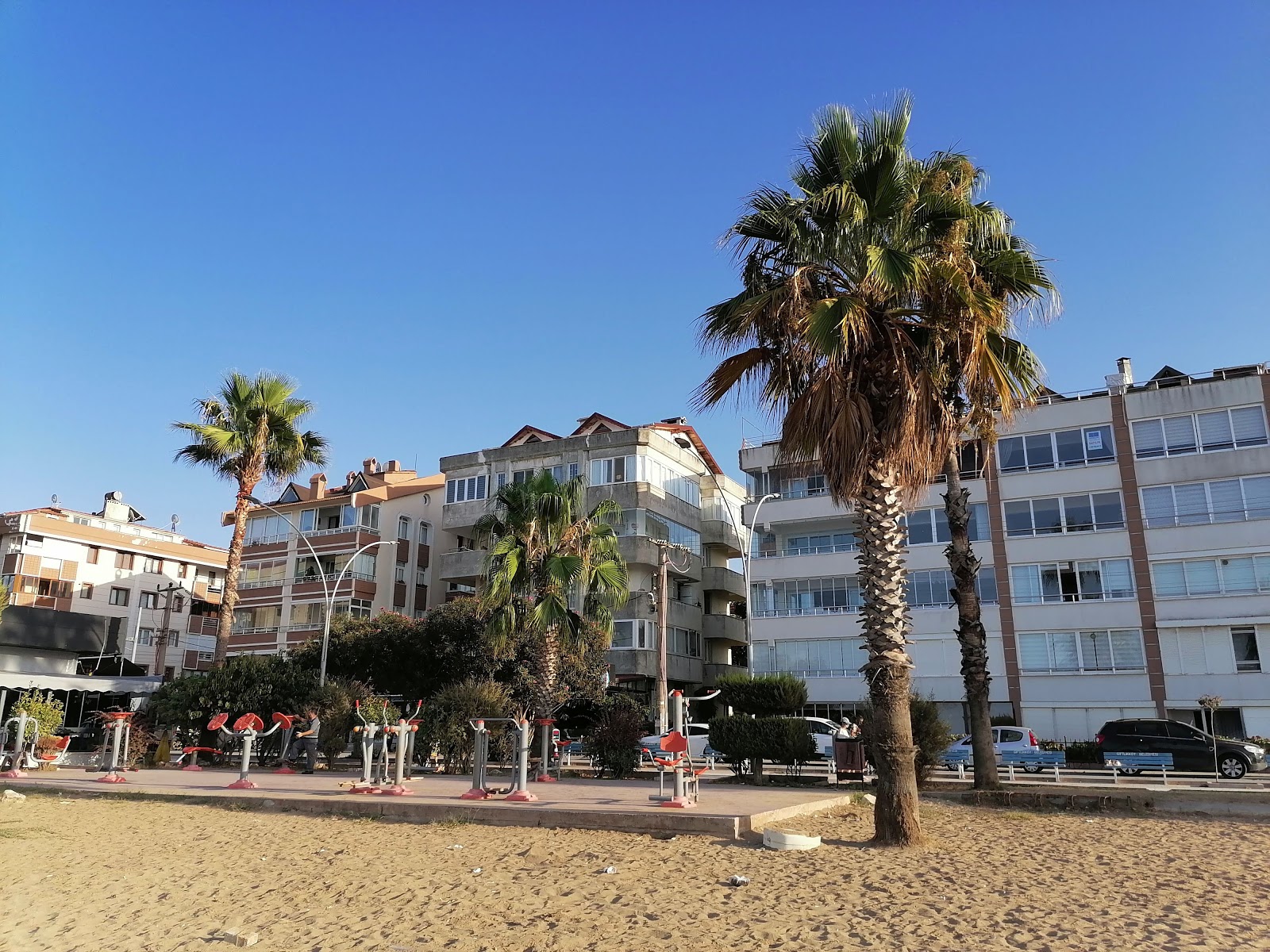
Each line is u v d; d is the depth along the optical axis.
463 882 9.44
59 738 26.67
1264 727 34.03
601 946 7.05
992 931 7.05
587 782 19.42
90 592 58.75
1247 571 35.44
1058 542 38.59
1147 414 38.22
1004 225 12.55
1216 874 9.20
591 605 24.06
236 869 10.64
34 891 9.68
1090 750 30.88
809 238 11.61
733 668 50.06
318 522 52.91
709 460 54.00
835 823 12.74
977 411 12.78
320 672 31.58
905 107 11.62
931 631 39.94
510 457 48.06
